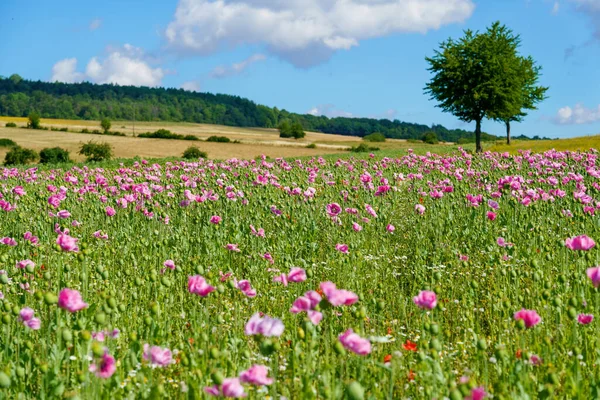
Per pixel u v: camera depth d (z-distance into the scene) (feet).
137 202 43.96
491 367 17.74
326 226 40.32
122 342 19.44
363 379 15.30
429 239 37.19
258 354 17.57
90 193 47.96
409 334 20.83
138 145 286.05
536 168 63.00
